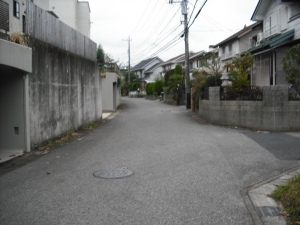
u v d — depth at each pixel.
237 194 5.05
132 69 78.44
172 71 36.72
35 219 4.12
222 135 11.00
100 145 9.41
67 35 11.30
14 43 7.39
